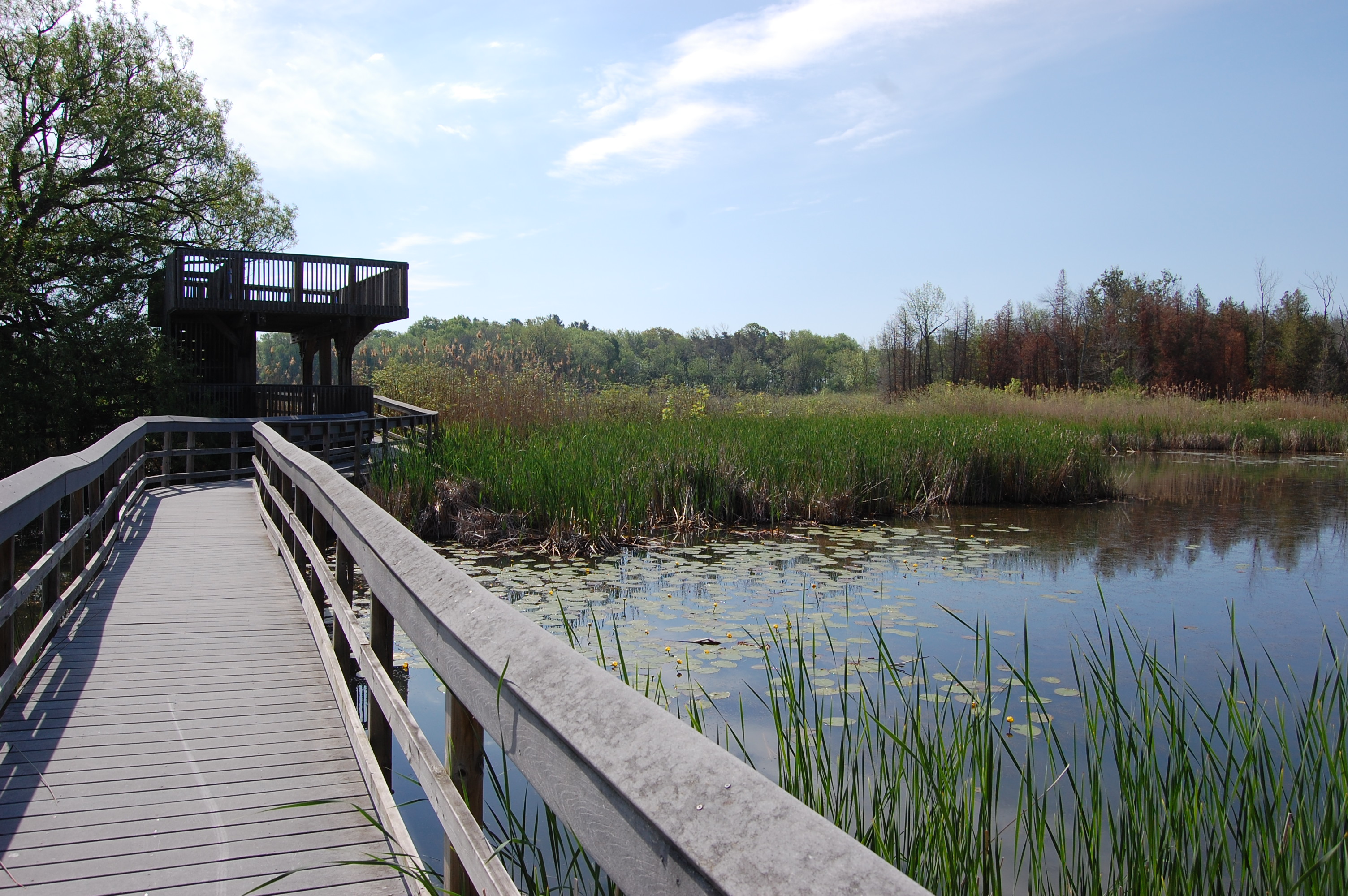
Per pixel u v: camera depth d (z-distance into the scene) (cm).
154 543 650
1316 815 269
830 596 666
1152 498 1284
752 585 703
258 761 284
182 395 1573
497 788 235
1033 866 267
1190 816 275
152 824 241
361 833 238
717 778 79
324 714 326
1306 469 1747
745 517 1035
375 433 1445
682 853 74
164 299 1642
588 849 95
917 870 264
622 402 1761
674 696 437
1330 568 800
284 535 606
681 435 1257
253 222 2347
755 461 1098
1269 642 557
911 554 845
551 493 904
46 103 1878
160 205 2072
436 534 912
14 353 1662
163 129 2014
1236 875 279
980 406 2519
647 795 82
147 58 1991
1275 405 2772
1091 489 1273
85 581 481
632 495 964
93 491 562
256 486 904
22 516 316
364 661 244
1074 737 388
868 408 2577
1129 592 698
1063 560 820
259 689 352
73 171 1934
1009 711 424
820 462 1117
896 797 277
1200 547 892
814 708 425
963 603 650
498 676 125
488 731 131
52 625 390
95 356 1644
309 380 2066
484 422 1394
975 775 304
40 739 298
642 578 727
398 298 1537
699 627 572
